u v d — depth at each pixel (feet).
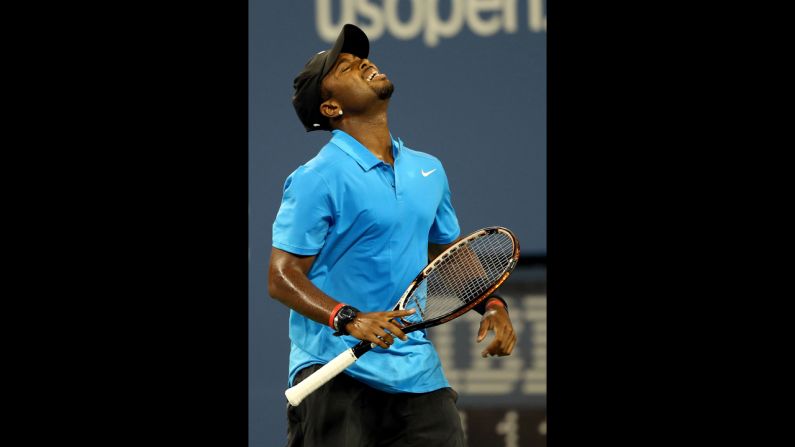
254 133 74.64
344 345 50.78
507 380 71.15
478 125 75.05
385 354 50.90
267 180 74.59
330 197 50.49
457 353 71.36
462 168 75.10
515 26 74.95
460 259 52.80
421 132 75.31
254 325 73.61
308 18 75.20
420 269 52.19
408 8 75.61
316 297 49.24
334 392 50.75
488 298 52.60
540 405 71.00
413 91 75.41
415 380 51.06
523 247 73.82
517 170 74.79
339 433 50.55
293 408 52.03
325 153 51.62
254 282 73.72
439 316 49.73
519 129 74.84
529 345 71.82
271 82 74.84
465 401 71.20
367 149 51.70
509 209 74.74
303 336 51.70
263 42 74.84
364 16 75.51
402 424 51.11
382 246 51.11
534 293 72.95
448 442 51.19
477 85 75.10
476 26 75.10
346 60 52.80
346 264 51.29
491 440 71.00
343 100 52.16
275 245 50.70
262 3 75.00
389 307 51.49
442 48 75.36
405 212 51.26
